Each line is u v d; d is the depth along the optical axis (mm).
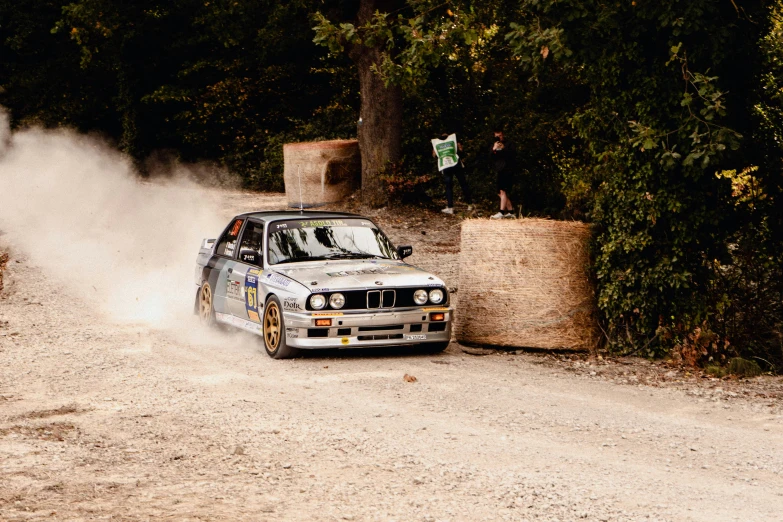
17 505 6074
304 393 9430
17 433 7953
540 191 26125
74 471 6875
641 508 6043
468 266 12180
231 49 38031
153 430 8023
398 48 26125
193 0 37906
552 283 11875
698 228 11727
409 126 29422
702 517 5883
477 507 6059
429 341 11367
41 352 11547
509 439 7738
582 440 7738
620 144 11875
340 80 36094
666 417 8641
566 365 11297
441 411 8703
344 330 10953
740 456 7316
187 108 38281
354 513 5938
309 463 7062
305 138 34156
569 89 27156
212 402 9031
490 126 27906
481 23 20312
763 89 12258
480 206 26094
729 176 12352
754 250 12125
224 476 6750
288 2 33531
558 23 11469
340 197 27297
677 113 11391
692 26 10797
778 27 12109
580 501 6164
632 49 11406
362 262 12094
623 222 11859
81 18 33281
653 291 11828
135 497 6258
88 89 40781
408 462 7070
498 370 10805
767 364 11672
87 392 9508
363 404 8953
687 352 11422
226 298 12734
